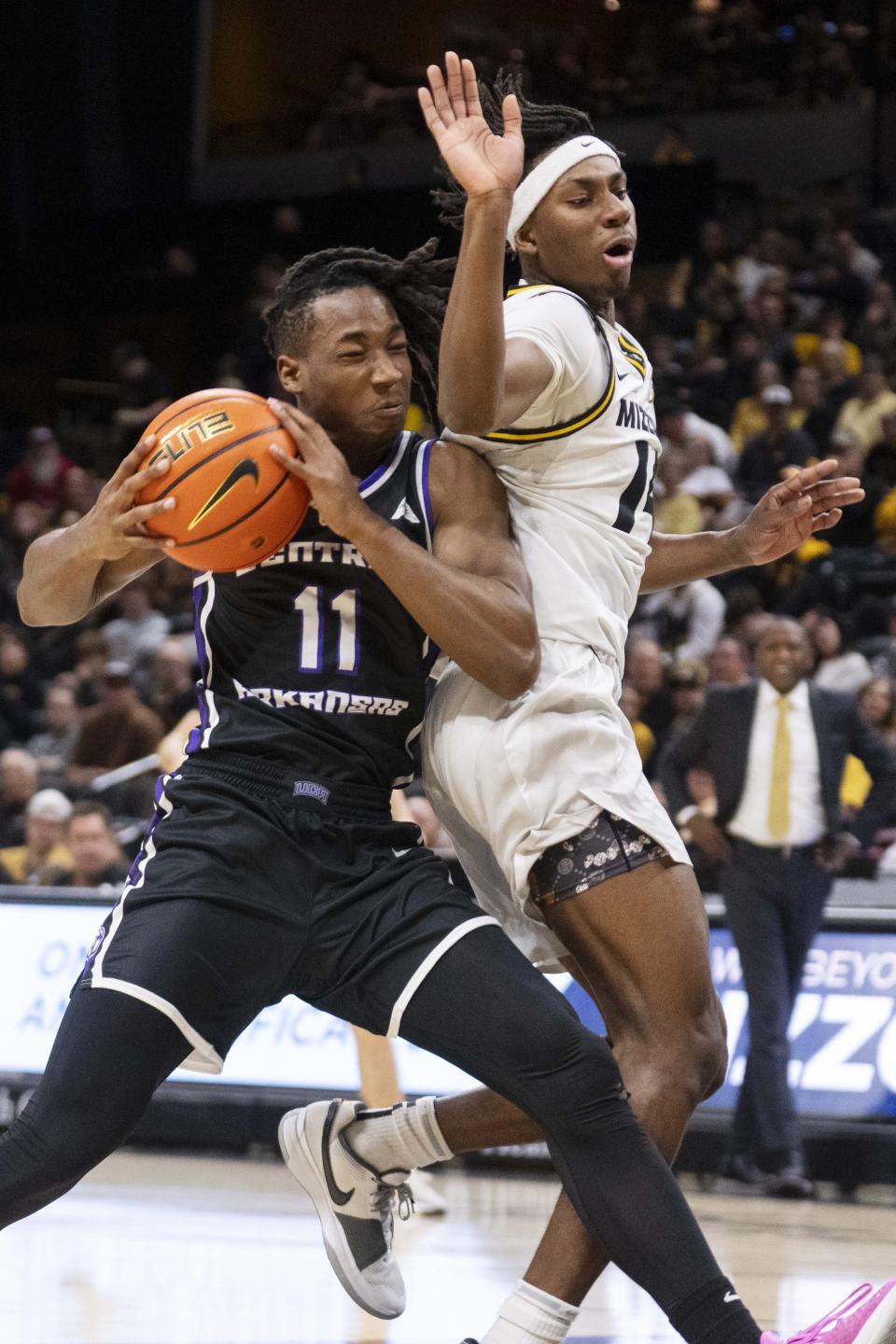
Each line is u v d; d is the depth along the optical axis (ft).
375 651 11.25
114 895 28.91
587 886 11.25
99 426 60.34
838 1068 26.03
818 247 56.44
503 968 10.54
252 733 11.12
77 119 70.28
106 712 36.63
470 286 10.42
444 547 11.14
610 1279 17.93
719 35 70.49
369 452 11.42
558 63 69.92
